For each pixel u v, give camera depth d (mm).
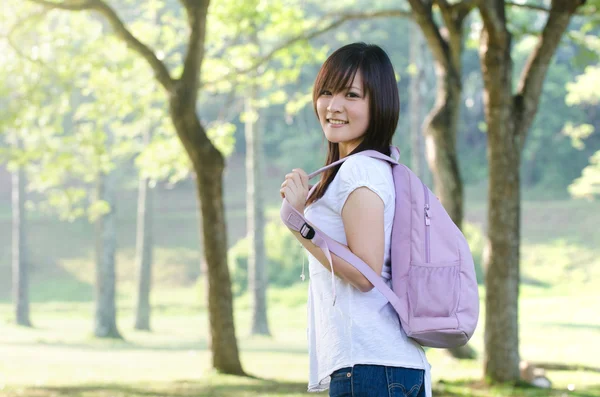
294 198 2773
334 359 2779
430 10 14023
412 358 2764
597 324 23641
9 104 14156
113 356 17719
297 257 40156
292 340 23953
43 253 47250
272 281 39688
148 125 18203
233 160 68688
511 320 10961
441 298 2705
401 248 2756
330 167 2859
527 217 50375
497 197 10836
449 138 14344
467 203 55438
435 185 14477
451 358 15094
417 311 2713
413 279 2725
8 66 13492
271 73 15984
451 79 14328
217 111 46250
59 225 51156
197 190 13008
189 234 50656
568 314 26578
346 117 2906
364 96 2902
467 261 2770
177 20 16266
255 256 25141
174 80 12531
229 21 14695
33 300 40906
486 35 10555
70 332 27547
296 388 11523
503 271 10898
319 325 2869
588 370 13914
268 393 10844
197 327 30281
